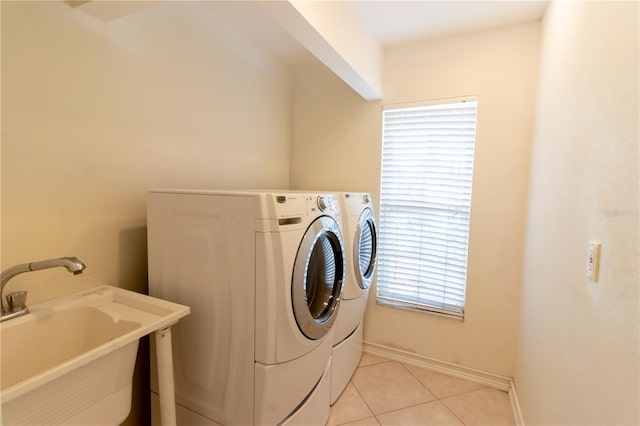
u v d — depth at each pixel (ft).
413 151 7.61
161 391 3.85
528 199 6.36
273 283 3.81
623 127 2.60
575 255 3.59
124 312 3.91
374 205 8.05
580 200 3.53
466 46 6.89
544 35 5.85
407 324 7.88
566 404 3.63
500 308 6.95
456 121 7.11
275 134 8.39
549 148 5.00
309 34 4.50
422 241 7.68
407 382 7.09
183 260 4.45
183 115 5.78
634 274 2.32
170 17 5.44
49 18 3.84
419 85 7.37
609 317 2.68
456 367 7.42
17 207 3.69
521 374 6.05
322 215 4.67
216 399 4.37
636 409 2.23
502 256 6.86
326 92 8.49
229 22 6.69
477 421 5.94
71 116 4.14
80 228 4.32
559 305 4.05
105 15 4.22
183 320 4.53
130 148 4.91
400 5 5.84
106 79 4.52
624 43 2.66
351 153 8.26
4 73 3.51
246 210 3.87
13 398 2.36
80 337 3.97
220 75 6.56
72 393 2.91
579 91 3.75
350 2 5.61
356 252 6.33
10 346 3.32
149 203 4.70
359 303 6.87
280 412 4.23
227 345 4.19
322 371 5.22
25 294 3.49
